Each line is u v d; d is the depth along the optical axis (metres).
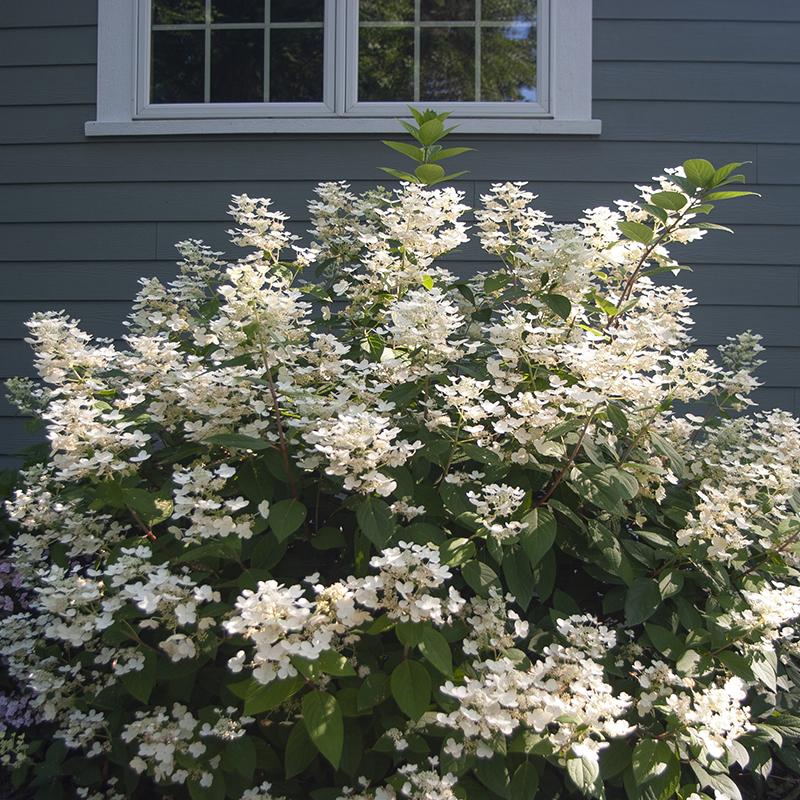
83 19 4.18
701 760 1.96
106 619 1.84
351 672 1.75
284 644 1.63
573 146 4.10
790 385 4.06
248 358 2.20
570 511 2.18
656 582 2.19
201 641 1.96
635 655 2.20
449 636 2.00
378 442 1.90
